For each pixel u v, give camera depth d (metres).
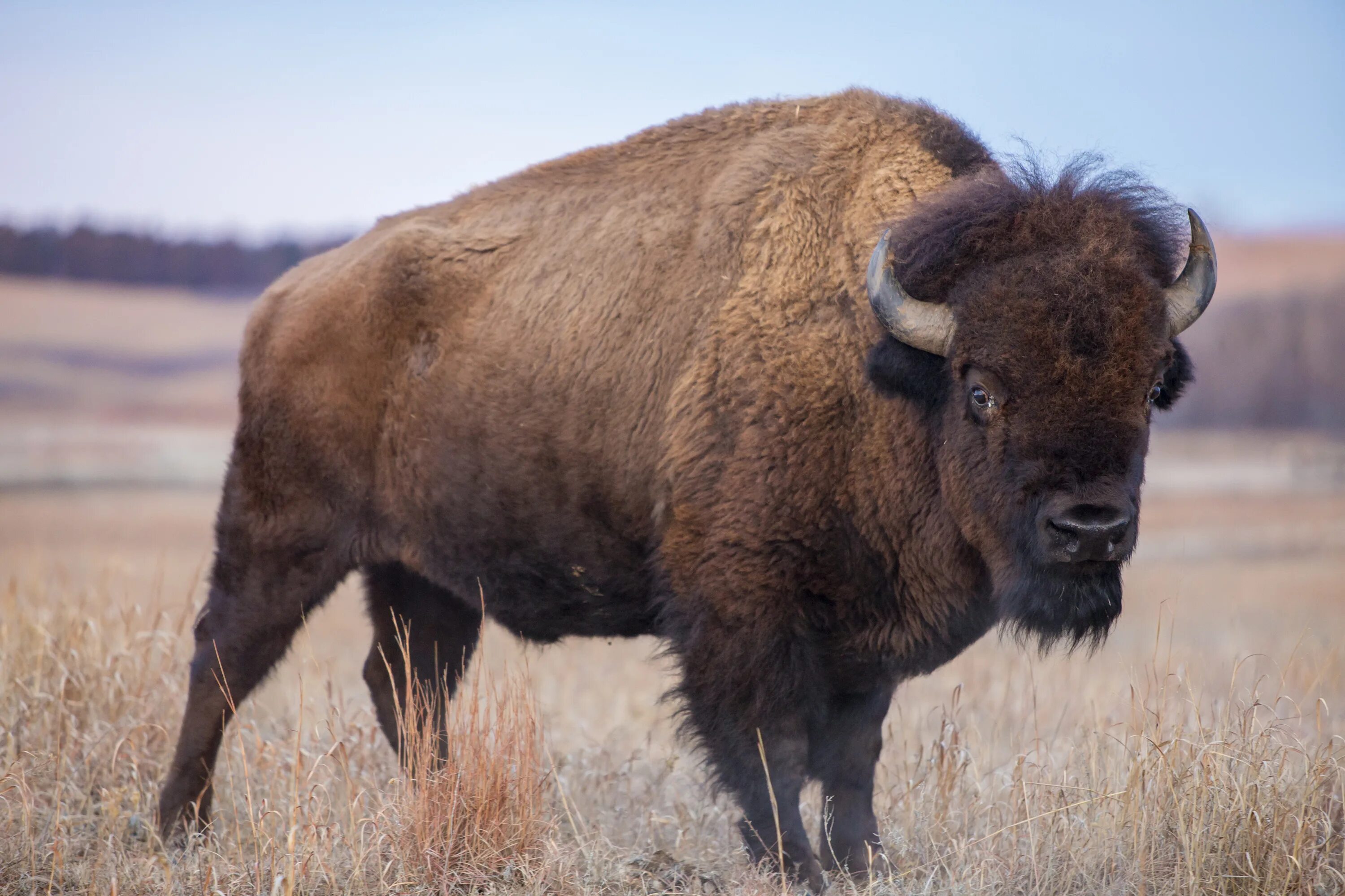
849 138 19.48
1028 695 27.81
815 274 18.53
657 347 19.33
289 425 21.23
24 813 17.61
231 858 17.53
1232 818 16.52
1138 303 15.68
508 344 20.33
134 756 20.11
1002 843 17.42
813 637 17.97
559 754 23.02
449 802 17.23
